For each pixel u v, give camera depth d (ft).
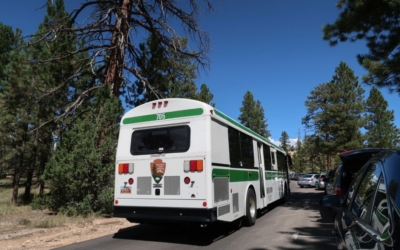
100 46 48.52
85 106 54.24
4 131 59.98
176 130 25.31
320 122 153.79
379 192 9.54
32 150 61.77
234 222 29.99
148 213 25.12
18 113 54.03
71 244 25.07
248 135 33.47
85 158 39.37
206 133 24.04
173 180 24.48
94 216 38.45
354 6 38.73
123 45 46.21
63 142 41.39
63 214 38.75
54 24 49.73
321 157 222.07
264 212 42.98
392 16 38.24
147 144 26.27
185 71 82.74
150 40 54.08
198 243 24.93
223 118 26.96
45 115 52.34
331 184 40.91
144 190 25.61
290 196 70.28
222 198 25.09
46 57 50.62
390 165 9.43
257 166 35.55
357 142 121.90
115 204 26.73
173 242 25.38
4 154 70.74
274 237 26.94
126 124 27.76
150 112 26.78
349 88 128.98
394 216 7.56
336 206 15.20
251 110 188.14
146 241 25.84
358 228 10.23
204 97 88.12
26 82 52.26
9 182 126.21
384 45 38.47
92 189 40.16
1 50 95.55
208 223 24.29
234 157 28.48
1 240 26.21
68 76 53.36
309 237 26.86
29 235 28.22
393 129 133.49
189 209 23.54
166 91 55.36
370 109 136.15
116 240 26.35
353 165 30.58
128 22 49.08
